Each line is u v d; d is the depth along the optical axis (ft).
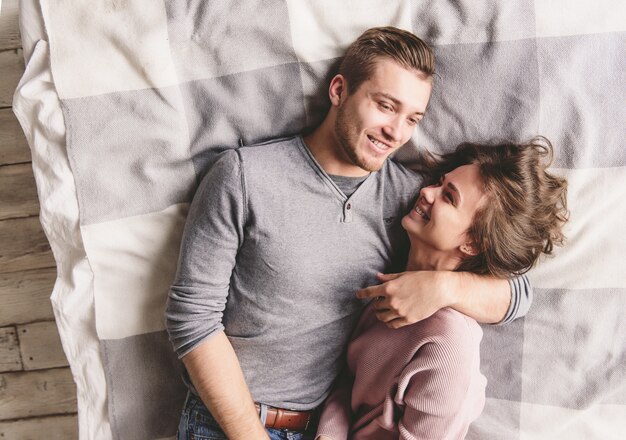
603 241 3.73
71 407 4.72
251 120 3.53
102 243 3.62
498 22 3.43
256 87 3.48
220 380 3.27
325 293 3.43
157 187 3.57
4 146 4.30
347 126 3.14
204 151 3.55
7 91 4.22
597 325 3.82
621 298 3.80
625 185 3.62
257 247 3.29
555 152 3.58
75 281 3.72
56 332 4.61
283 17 3.38
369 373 3.43
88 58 3.39
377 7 3.41
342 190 3.32
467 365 3.13
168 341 3.83
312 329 3.50
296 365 3.55
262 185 3.20
